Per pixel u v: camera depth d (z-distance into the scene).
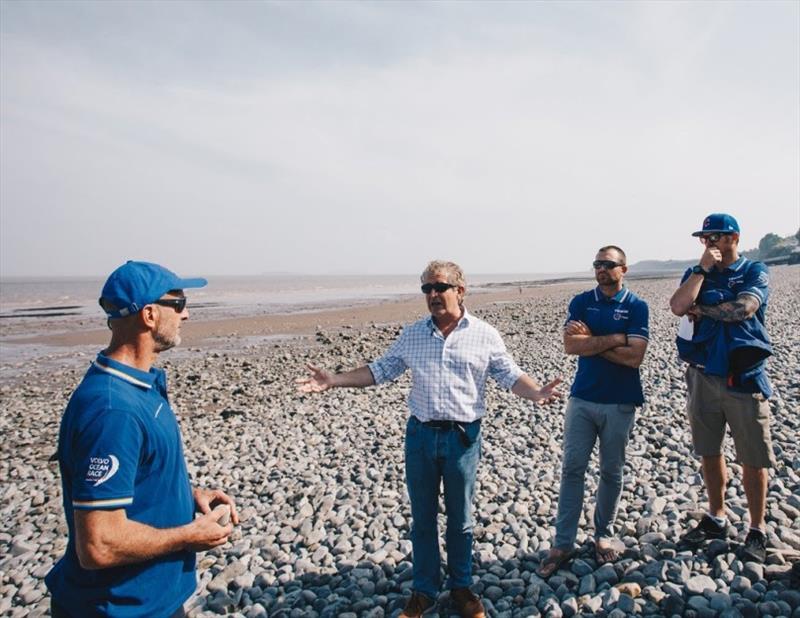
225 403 13.62
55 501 7.80
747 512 5.32
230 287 117.31
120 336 2.49
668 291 44.09
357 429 10.34
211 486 7.98
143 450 2.37
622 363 4.45
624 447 4.63
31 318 40.72
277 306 50.09
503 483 7.04
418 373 4.11
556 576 4.63
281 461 8.84
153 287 2.45
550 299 45.31
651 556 4.77
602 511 4.79
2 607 5.09
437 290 4.00
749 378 4.30
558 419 9.80
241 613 4.62
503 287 86.44
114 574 2.34
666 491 6.23
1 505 7.86
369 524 6.17
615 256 4.57
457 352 4.05
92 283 184.00
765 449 4.38
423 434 4.07
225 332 28.97
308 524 6.21
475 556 5.20
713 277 4.56
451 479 4.05
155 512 2.41
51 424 12.50
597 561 4.79
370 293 80.00
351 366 18.31
